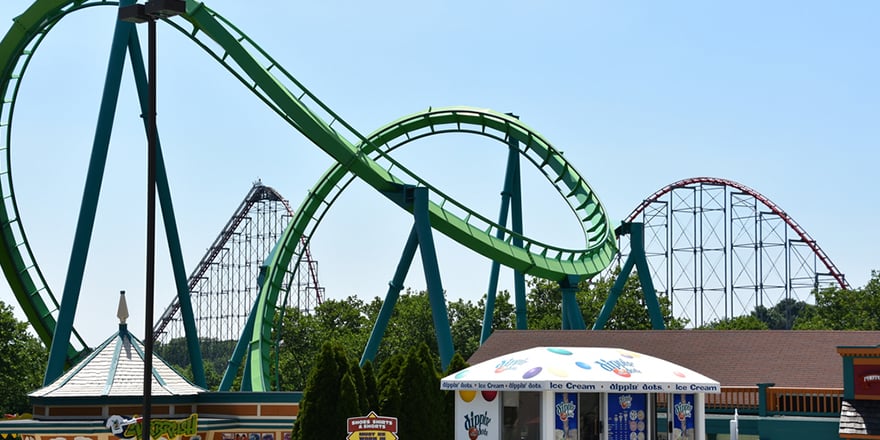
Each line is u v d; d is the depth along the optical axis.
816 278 147.75
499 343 65.56
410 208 74.00
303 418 48.72
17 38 69.44
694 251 150.50
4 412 119.25
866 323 147.75
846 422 44.53
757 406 50.81
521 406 41.91
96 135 63.34
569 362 41.72
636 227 92.75
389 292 79.12
